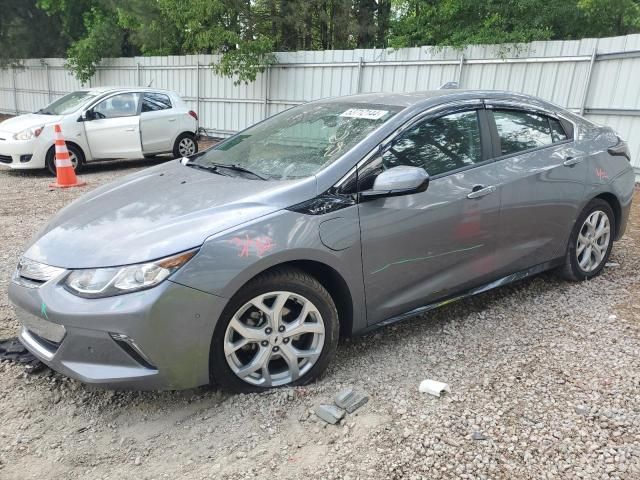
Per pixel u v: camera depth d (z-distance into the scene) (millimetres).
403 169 2986
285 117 4059
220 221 2689
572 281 4496
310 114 3877
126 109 10414
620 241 5723
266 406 2781
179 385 2613
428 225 3266
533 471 2336
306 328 2920
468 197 3439
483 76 10266
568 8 11094
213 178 3311
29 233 5973
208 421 2705
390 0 12656
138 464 2426
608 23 12266
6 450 2514
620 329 3660
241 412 2742
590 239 4438
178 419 2738
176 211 2855
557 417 2699
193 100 15797
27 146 9367
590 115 9039
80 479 2338
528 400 2846
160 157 12422
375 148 3141
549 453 2445
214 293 2566
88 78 18219
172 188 3215
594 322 3781
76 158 9844
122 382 2541
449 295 3564
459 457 2422
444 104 3547
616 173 4480
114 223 2846
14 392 2961
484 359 3287
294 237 2762
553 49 9352
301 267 2939
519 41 9703
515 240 3809
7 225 6309
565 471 2334
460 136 3566
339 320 3184
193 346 2574
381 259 3109
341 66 12312
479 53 10227
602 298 4188
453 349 3424
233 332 2740
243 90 14414
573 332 3631
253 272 2650
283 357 2898
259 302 2754
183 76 15883
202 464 2418
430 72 10945
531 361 3252
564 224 4137
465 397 2881
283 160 3344
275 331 2834
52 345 2754
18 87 22500
